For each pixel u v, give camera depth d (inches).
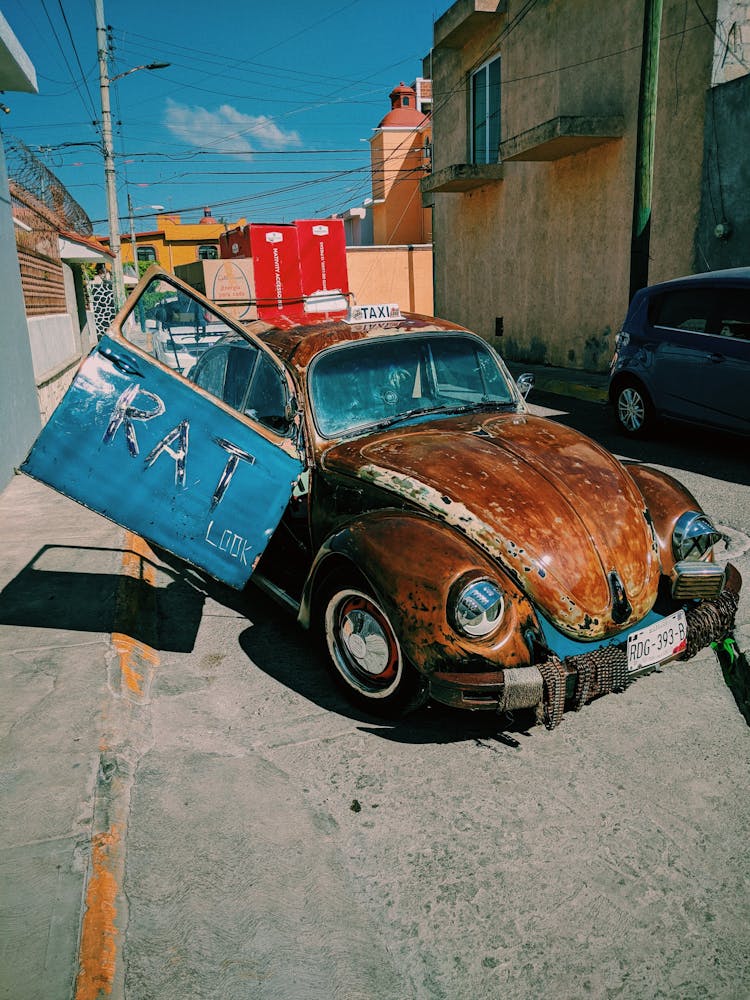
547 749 125.2
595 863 100.1
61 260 583.8
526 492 127.5
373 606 125.9
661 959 86.0
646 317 339.3
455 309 826.8
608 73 525.0
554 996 81.7
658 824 106.9
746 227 424.2
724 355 297.1
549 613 117.6
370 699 132.5
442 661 112.5
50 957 83.3
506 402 175.5
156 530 138.9
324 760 123.3
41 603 175.3
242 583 145.7
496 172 684.1
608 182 538.0
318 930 90.0
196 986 82.1
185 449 138.9
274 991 81.8
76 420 133.2
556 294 623.5
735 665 150.0
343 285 526.6
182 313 151.6
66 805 107.3
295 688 146.5
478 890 96.2
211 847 103.0
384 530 123.3
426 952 87.4
